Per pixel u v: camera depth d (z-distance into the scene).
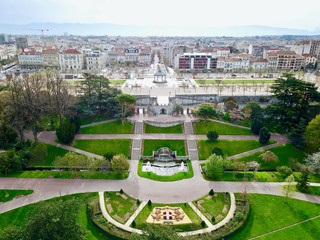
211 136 116.31
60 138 111.88
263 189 90.12
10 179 92.94
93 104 135.38
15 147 108.44
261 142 116.06
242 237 70.44
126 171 98.81
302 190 89.62
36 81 125.00
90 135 121.56
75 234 54.38
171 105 146.75
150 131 124.88
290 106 124.19
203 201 83.56
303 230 73.12
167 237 52.81
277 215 78.38
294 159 106.25
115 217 76.12
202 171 99.94
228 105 148.38
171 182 93.38
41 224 52.59
